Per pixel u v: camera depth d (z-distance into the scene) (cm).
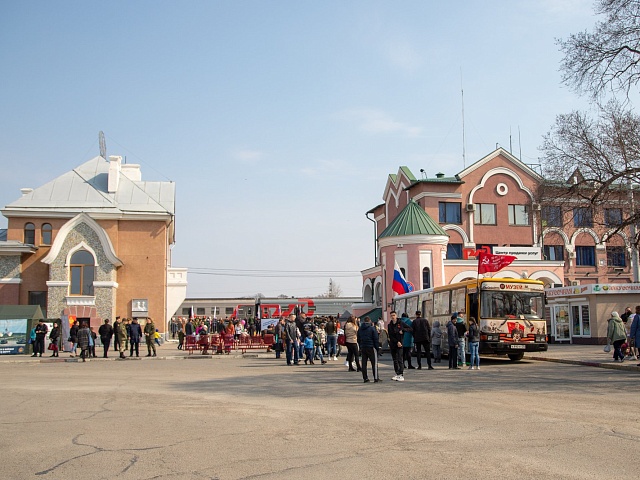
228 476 723
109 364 2758
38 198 4509
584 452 830
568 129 2666
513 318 2481
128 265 4488
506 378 1859
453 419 1104
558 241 5238
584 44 2400
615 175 2497
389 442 906
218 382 1841
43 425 1073
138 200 4619
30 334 3500
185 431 1008
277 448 873
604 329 3575
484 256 3234
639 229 2775
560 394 1450
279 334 3062
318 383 1786
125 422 1100
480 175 5178
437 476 712
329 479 706
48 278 4400
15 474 743
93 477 727
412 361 2752
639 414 1147
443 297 2862
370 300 5284
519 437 934
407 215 4459
